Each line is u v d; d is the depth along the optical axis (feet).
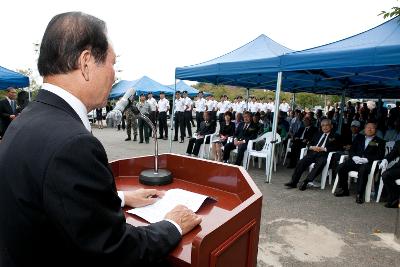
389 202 13.91
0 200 2.31
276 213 13.01
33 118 2.46
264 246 10.06
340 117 32.86
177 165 5.74
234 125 23.93
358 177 14.90
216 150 22.45
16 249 2.27
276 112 17.52
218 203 4.55
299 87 38.40
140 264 2.59
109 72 2.89
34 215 2.22
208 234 2.84
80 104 2.72
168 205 4.19
